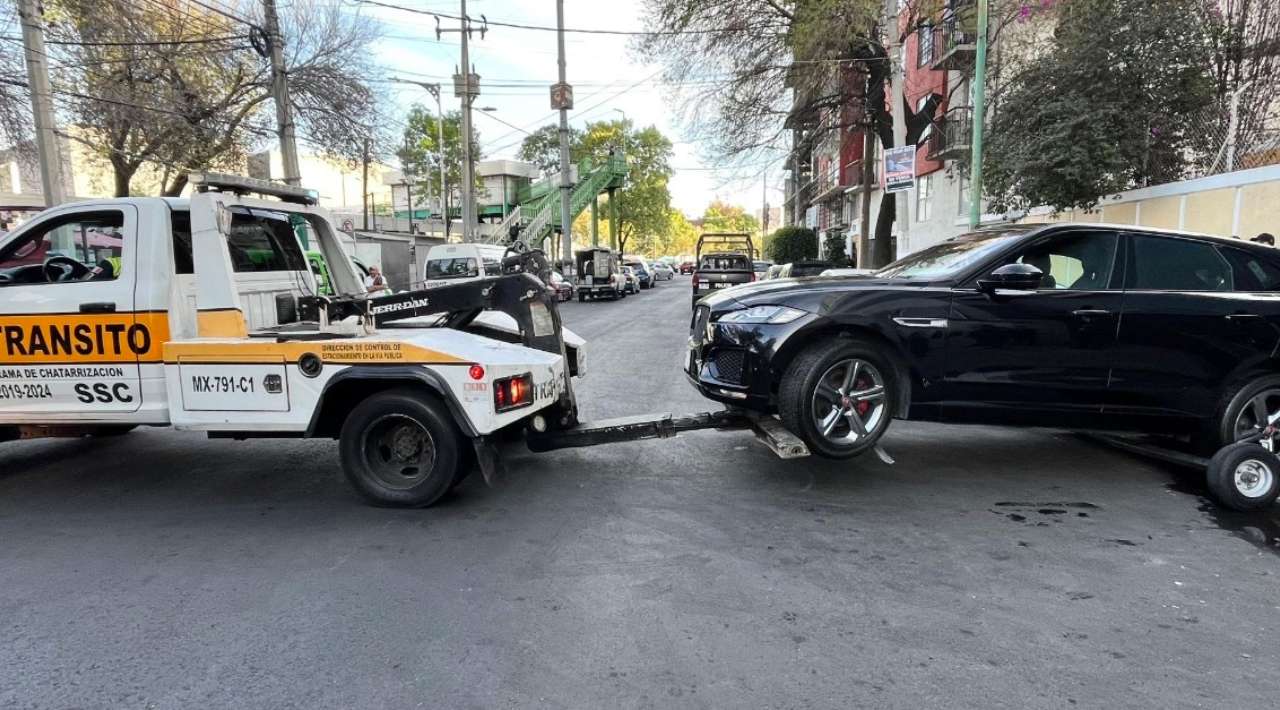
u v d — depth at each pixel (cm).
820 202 4609
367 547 426
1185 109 1184
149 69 1861
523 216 3853
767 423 522
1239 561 407
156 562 408
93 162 2134
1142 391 513
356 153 2175
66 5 1583
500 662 304
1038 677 293
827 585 374
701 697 279
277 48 1652
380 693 283
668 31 1997
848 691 283
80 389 500
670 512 480
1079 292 508
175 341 489
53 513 490
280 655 310
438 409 471
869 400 502
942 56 2161
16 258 520
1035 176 1225
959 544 428
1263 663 304
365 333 501
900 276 564
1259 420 524
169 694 283
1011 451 630
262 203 548
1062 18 1312
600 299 3098
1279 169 953
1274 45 1126
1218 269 525
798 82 1984
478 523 463
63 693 284
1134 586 375
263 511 491
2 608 354
